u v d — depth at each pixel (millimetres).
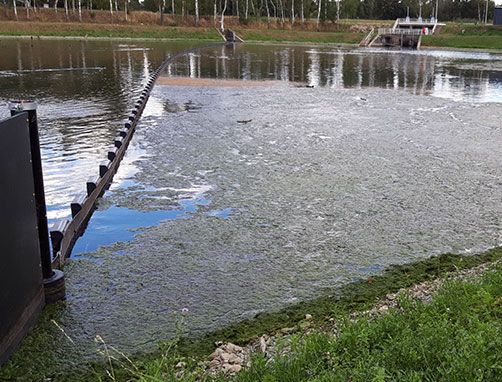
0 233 4066
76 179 8969
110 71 27203
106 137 12008
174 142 11734
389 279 5832
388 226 7277
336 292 5555
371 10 95812
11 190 4250
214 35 63812
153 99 18359
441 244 6766
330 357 3773
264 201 8125
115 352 4477
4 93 18531
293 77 28125
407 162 10508
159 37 60750
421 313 4312
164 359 3883
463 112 17172
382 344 3896
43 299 5074
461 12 97375
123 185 8773
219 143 11727
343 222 7387
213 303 5301
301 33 68688
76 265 6023
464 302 4422
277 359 3771
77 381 4133
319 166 10070
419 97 20906
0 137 4039
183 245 6594
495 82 26938
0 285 4098
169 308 5199
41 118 14039
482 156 11133
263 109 16891
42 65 29141
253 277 5844
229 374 3969
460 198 8430
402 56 46938
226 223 7277
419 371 3404
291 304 5309
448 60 42844
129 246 6547
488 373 3275
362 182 9133
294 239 6820
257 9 77250
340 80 27172
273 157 10633
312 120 15062
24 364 4312
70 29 57469
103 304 5238
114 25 61219
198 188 8672
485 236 7027
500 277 5047
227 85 23547
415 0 93812
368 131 13602
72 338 4680
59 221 6578
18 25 55156
